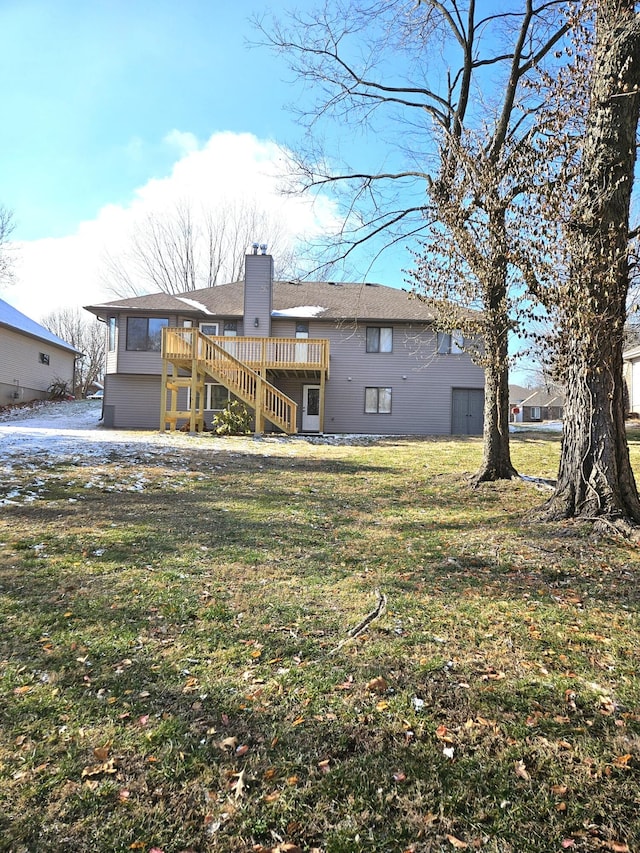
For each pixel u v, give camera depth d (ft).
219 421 54.54
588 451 16.93
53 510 19.86
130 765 6.35
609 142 15.92
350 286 75.87
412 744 6.76
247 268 63.57
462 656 9.09
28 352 83.66
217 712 7.45
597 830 5.36
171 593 11.98
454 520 19.76
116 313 63.82
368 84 31.30
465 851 5.13
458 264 22.82
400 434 64.39
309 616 10.83
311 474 31.12
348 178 32.83
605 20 16.19
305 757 6.52
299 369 57.67
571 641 9.64
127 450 36.29
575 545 15.06
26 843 5.19
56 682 8.16
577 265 16.21
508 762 6.39
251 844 5.24
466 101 28.45
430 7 29.58
